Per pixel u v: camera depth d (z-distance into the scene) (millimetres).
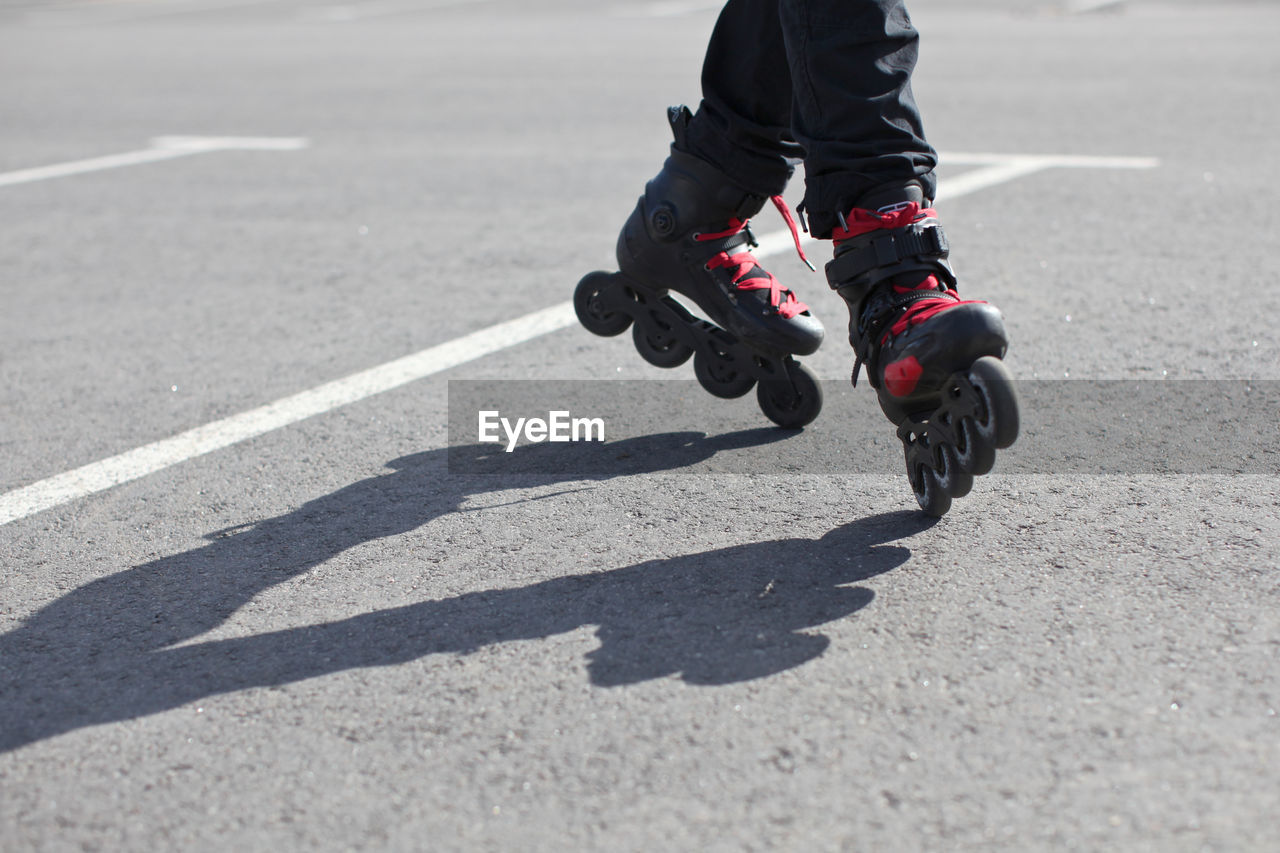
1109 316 3795
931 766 1641
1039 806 1557
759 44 2541
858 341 2377
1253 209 5078
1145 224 4926
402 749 1733
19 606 2225
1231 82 8398
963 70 9508
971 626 1985
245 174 6789
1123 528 2328
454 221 5520
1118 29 12008
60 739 1801
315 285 4590
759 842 1514
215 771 1709
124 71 11688
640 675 1887
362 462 2879
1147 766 1625
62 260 5113
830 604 2076
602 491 2631
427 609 2133
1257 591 2066
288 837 1568
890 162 2289
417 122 8203
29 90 10539
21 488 2809
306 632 2076
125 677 1963
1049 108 7711
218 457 2955
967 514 2420
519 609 2113
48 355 3871
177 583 2291
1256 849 1472
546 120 8055
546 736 1745
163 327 4133
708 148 2664
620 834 1539
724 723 1753
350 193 6195
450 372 3553
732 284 2750
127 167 7117
